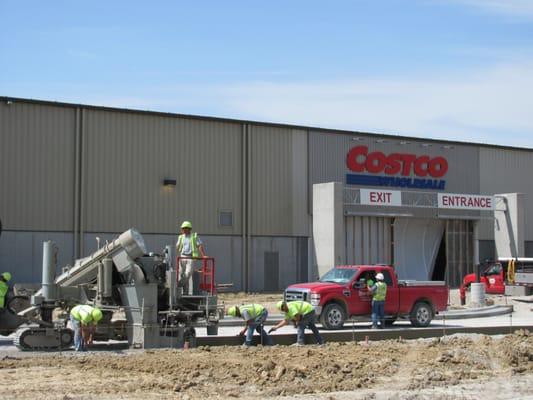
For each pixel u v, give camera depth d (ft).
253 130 144.97
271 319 96.94
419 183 164.35
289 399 43.57
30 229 122.11
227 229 140.77
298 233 148.46
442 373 52.85
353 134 156.25
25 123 122.93
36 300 63.77
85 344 60.95
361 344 66.44
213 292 67.10
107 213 128.57
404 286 88.74
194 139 138.21
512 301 134.51
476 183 173.27
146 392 43.73
